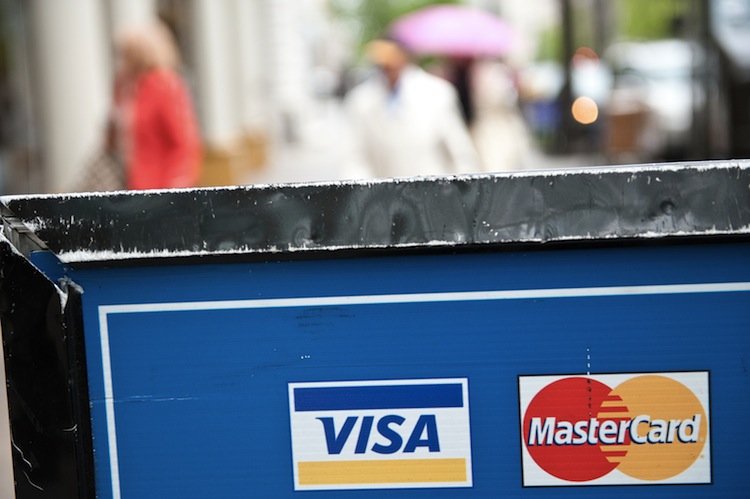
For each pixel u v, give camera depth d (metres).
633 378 2.85
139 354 2.93
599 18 35.41
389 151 10.94
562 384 2.87
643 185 2.74
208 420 2.95
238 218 2.82
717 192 2.73
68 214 2.84
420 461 2.92
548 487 2.90
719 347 2.82
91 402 2.95
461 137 10.99
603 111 33.16
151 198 2.83
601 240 2.77
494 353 2.87
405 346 2.89
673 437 2.87
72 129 17.62
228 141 29.27
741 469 2.85
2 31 18.08
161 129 11.21
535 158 35.34
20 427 2.91
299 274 2.89
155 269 2.90
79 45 17.55
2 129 18.02
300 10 62.00
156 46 11.23
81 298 2.92
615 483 2.89
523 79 43.72
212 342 2.93
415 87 10.95
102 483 2.97
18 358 2.90
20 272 2.87
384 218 2.80
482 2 57.94
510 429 2.90
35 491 2.93
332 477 2.95
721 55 19.44
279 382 2.93
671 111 27.92
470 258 2.85
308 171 39.09
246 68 37.22
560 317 2.85
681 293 2.82
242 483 2.96
